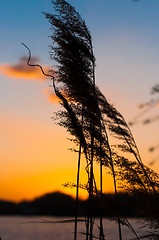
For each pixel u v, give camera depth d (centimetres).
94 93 400
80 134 393
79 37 431
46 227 1869
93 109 395
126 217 327
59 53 418
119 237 312
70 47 416
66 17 435
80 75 409
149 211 312
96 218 360
